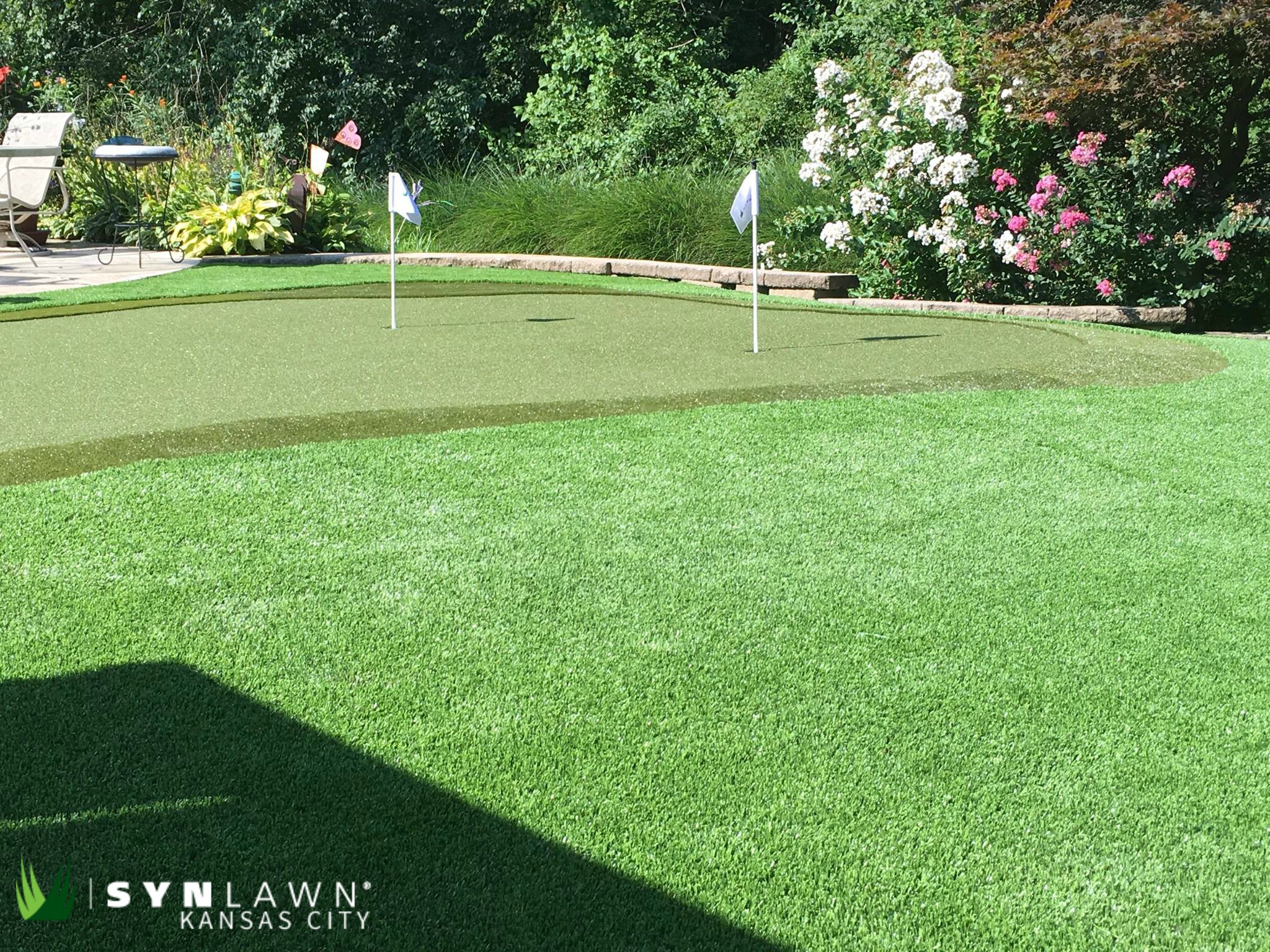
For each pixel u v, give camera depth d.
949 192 8.37
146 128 14.62
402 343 5.73
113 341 5.77
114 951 1.54
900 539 3.12
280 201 10.91
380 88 17.97
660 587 2.78
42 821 1.82
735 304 7.26
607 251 10.41
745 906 1.68
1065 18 8.19
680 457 3.77
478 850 1.78
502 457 3.72
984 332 6.23
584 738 2.11
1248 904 1.71
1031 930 1.64
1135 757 2.09
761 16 18.94
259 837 1.79
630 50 15.77
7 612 2.56
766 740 2.12
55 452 3.64
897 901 1.70
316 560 2.89
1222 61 7.79
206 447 3.74
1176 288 7.94
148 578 2.76
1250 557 3.06
